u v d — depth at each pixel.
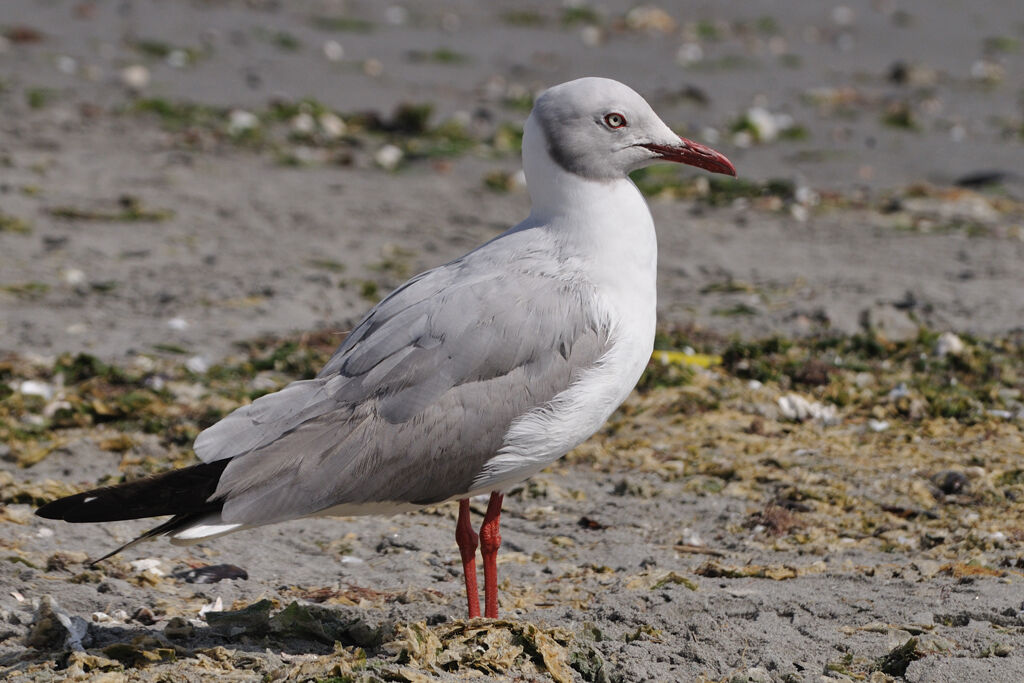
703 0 38.41
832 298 16.56
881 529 10.30
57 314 15.88
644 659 7.90
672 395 13.24
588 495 11.13
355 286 17.12
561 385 8.05
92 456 11.65
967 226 20.17
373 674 7.25
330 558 9.94
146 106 25.00
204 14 32.66
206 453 7.48
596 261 8.39
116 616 8.53
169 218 19.67
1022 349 14.57
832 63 32.06
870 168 23.98
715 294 17.05
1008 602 8.66
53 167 21.61
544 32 33.78
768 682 7.57
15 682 7.27
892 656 7.84
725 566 9.52
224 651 7.75
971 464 11.53
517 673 7.51
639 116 8.66
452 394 7.84
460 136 25.00
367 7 35.38
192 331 15.34
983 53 33.41
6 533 9.77
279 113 25.30
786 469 11.52
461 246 18.98
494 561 8.45
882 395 13.37
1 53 27.58
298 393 7.88
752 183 22.62
